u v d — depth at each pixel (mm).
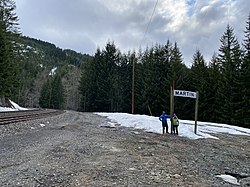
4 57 38906
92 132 17578
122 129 21141
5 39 39375
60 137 14195
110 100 71062
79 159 9023
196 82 51406
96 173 7266
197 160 10289
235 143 16203
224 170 8945
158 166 8633
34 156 9133
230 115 40594
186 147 13352
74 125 22078
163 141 14977
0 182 6168
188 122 29812
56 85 106062
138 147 12273
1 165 7758
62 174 7039
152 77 57406
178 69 53969
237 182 7578
